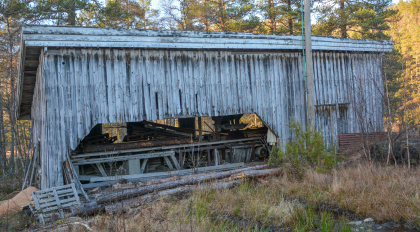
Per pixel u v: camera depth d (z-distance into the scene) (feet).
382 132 43.11
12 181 44.96
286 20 76.64
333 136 43.50
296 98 40.50
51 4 53.57
